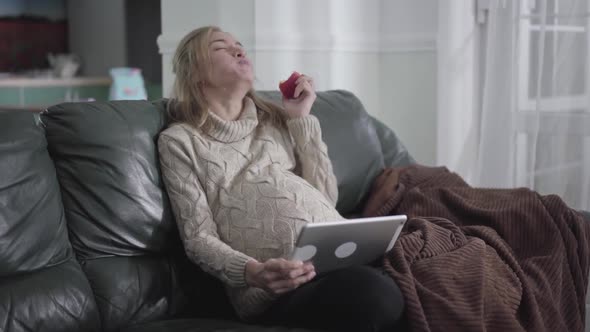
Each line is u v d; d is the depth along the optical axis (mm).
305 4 3510
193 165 1940
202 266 1853
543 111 3299
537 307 1882
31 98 5480
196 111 2039
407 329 1658
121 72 4680
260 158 2059
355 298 1600
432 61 3639
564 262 2100
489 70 3367
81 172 1817
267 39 3359
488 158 3396
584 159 3230
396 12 3758
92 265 1781
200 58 2072
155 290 1837
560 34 3234
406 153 2771
